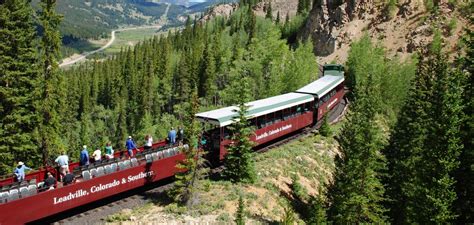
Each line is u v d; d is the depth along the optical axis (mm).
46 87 34844
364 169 27828
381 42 104500
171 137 27922
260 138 34281
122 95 139250
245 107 28391
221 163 30734
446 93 26500
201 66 115875
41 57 35000
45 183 20609
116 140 115500
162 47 167750
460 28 94438
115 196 24828
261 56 78812
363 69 76500
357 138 28984
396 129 36562
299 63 70875
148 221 21734
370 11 114375
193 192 24594
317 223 25938
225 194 26078
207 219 22859
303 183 32688
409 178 30891
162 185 26938
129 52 159375
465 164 26406
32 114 33250
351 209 27781
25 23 33188
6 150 30938
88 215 21812
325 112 45750
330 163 38406
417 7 106625
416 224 26594
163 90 128375
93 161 24234
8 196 19031
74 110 133500
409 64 80312
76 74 180250
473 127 26000
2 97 31406
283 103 37719
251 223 23875
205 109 71625
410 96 38281
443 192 25188
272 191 28750
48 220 21312
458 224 26609
